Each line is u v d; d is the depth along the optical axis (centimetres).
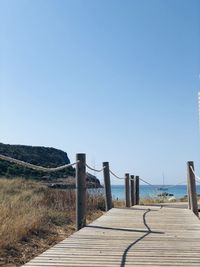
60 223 1238
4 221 945
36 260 687
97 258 700
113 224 1121
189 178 1492
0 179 2248
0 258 814
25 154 5153
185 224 1129
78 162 1100
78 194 1093
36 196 1603
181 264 662
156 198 2622
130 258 700
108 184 1576
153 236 923
